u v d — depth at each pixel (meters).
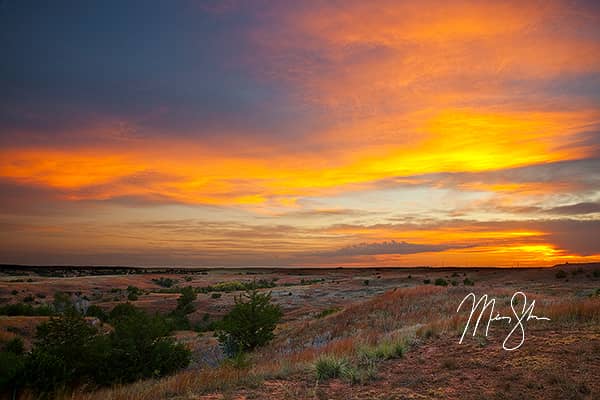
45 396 12.89
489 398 7.27
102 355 16.34
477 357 10.08
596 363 8.52
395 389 8.23
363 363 10.48
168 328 18.72
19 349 25.08
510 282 69.62
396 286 80.50
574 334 11.09
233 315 24.06
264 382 9.35
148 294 86.25
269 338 24.33
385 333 16.89
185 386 9.26
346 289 79.81
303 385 8.90
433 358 10.46
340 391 8.31
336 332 23.98
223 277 157.75
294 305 61.41
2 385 12.95
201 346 28.12
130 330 17.22
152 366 16.92
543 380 7.95
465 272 124.00
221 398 8.22
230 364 12.19
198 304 67.19
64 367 14.23
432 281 86.38
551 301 19.56
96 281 109.62
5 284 81.19
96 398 10.20
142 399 8.87
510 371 8.70
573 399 6.92
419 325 16.89
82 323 17.52
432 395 7.74
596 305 14.10
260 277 157.75
